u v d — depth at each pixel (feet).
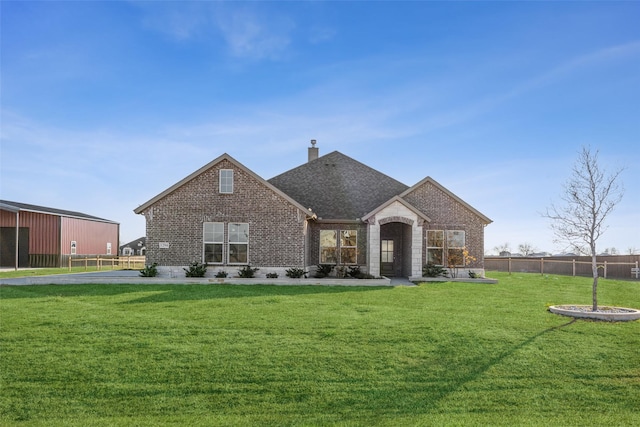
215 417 25.72
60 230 132.87
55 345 36.42
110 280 73.56
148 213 81.61
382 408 26.76
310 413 26.23
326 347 35.96
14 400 27.48
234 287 68.80
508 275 104.12
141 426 24.66
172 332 39.91
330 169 103.81
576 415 26.02
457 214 90.02
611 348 35.96
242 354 34.45
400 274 92.73
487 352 34.99
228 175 81.97
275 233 80.94
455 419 25.41
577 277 97.76
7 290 65.05
